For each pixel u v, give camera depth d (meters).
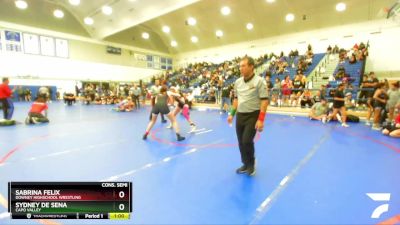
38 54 17.03
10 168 3.41
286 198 2.50
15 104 14.62
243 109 3.02
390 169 3.37
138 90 14.11
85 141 5.15
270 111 10.95
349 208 2.29
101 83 20.47
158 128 6.81
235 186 2.81
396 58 13.99
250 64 2.91
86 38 19.47
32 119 7.54
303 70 14.88
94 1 14.47
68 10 18.14
